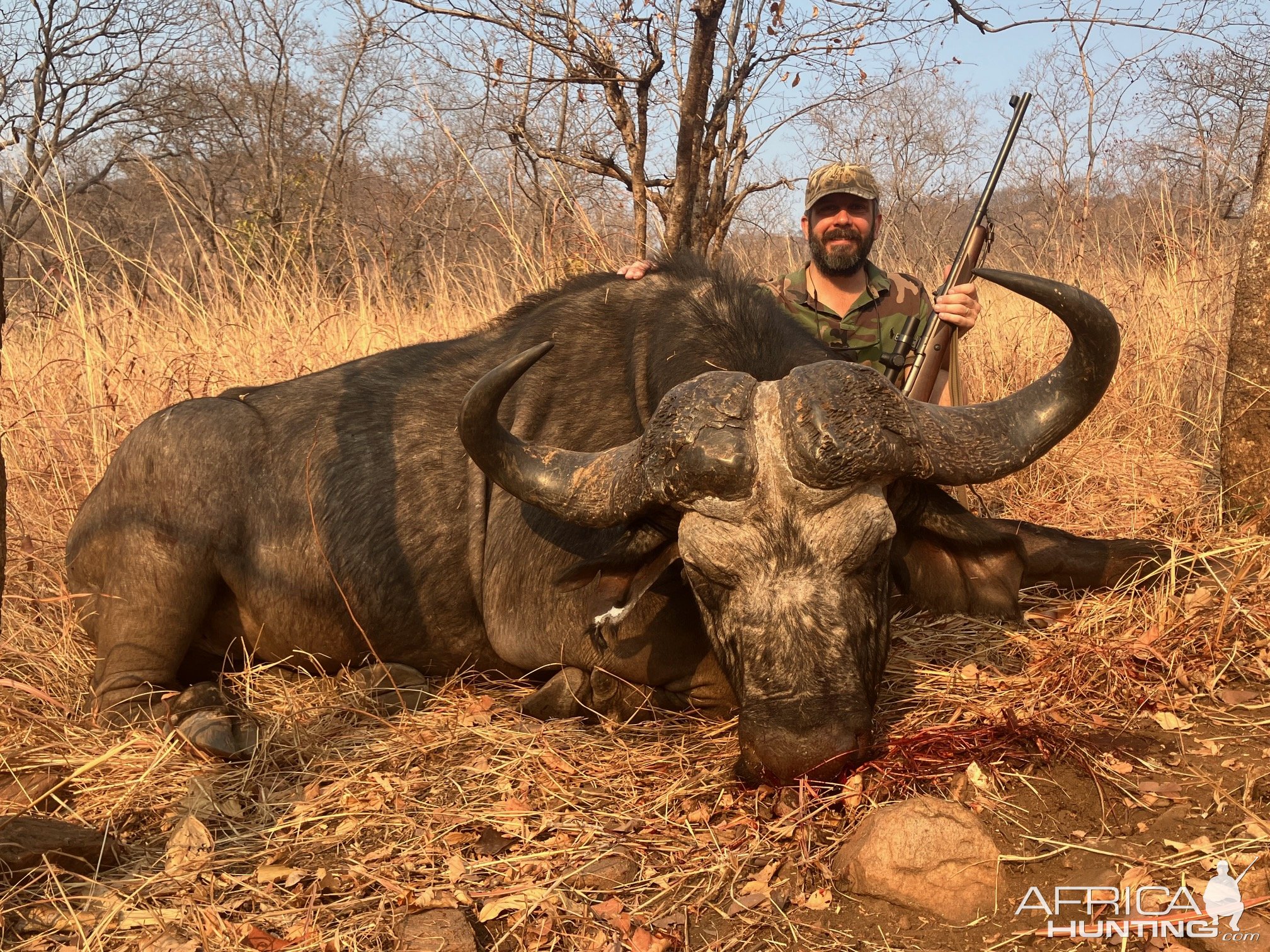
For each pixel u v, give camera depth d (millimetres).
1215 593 4293
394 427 4688
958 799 3176
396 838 3277
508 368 3311
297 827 3363
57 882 2918
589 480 3420
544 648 4172
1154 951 2527
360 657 4695
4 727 3961
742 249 9555
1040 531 4703
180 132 21922
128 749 3861
